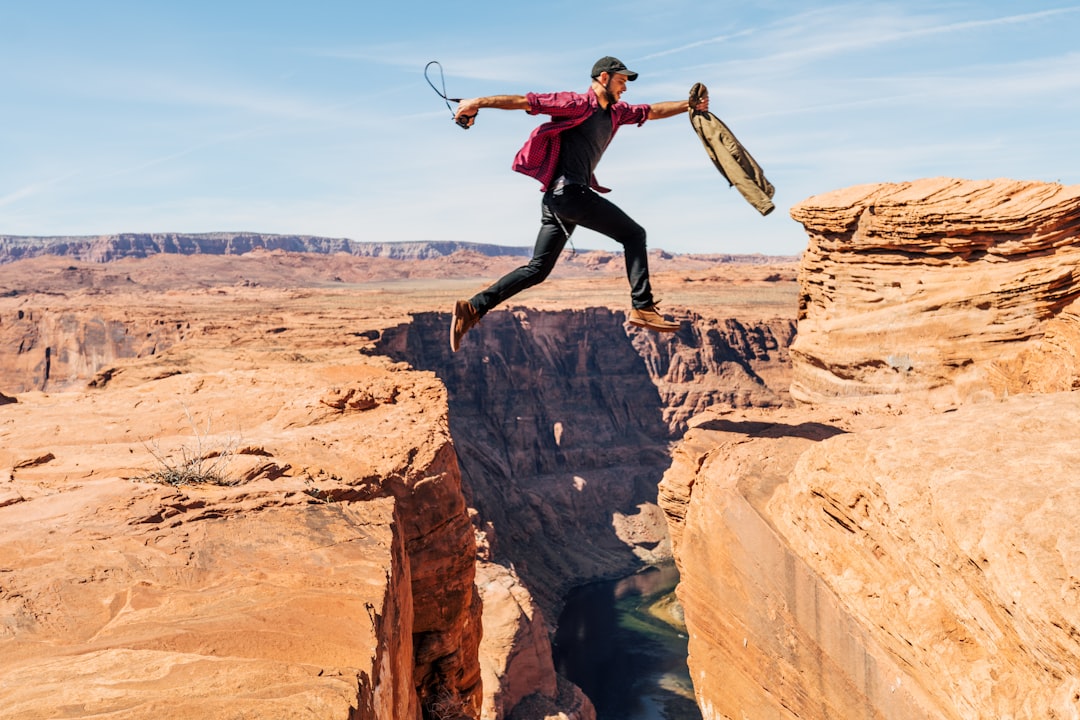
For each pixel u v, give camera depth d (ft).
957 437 34.94
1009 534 26.50
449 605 48.29
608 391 511.81
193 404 62.18
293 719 17.12
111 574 26.86
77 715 16.39
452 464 51.75
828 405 62.03
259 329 332.80
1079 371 59.52
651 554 428.15
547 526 410.72
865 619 36.83
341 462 45.68
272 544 31.73
